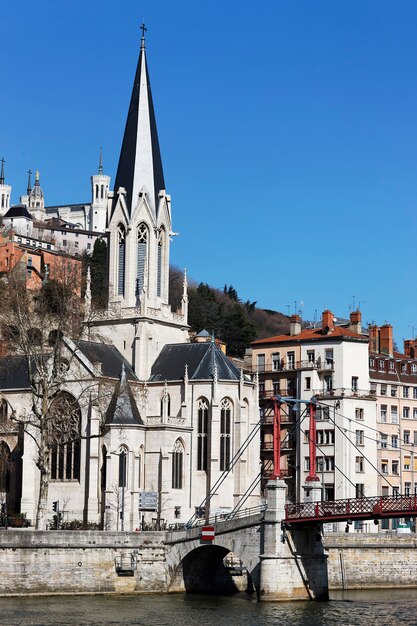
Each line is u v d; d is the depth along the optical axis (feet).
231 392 487.20
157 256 525.75
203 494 477.77
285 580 360.28
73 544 357.61
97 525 447.42
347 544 418.31
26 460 469.16
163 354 512.63
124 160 535.19
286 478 554.87
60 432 460.96
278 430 370.32
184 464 479.00
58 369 419.74
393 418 570.87
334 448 539.29
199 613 327.88
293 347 572.51
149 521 460.96
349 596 386.73
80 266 537.24
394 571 426.51
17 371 491.31
